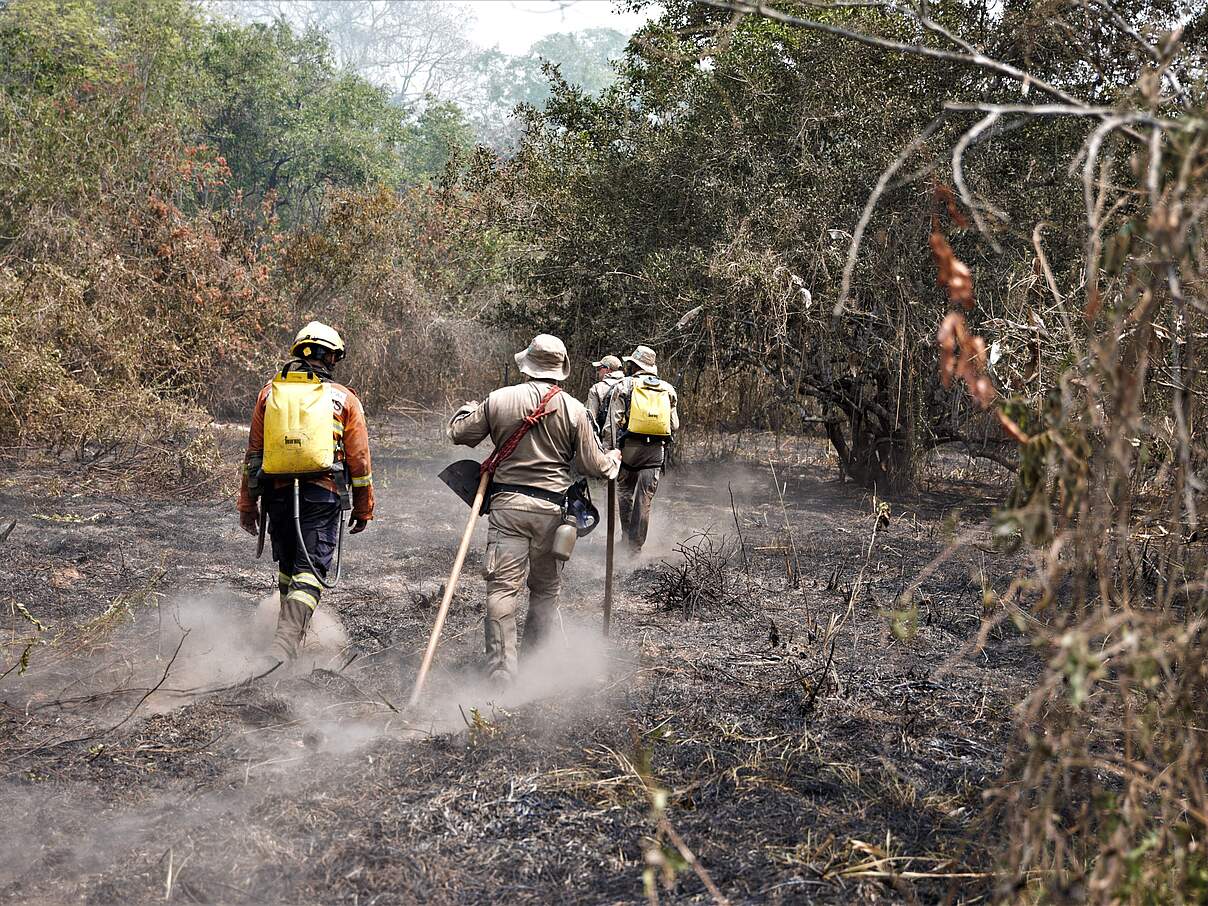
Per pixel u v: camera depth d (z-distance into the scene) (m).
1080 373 2.53
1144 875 2.41
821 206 11.12
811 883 3.23
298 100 43.47
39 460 11.05
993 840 3.45
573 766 4.04
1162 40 2.37
